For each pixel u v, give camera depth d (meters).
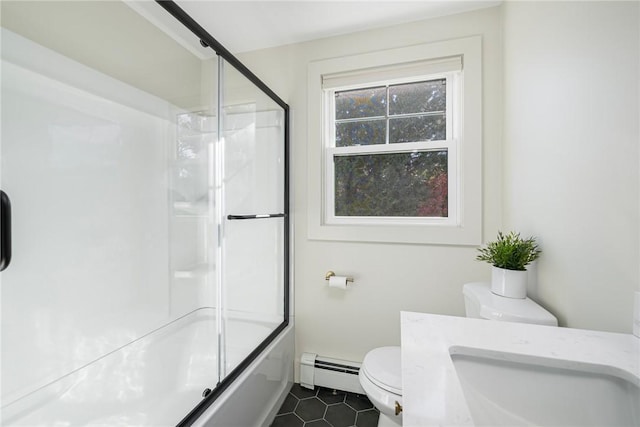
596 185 0.78
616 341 0.67
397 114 1.75
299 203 1.85
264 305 1.74
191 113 1.79
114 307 1.43
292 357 1.80
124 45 1.47
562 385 0.62
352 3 1.50
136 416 1.31
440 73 1.60
